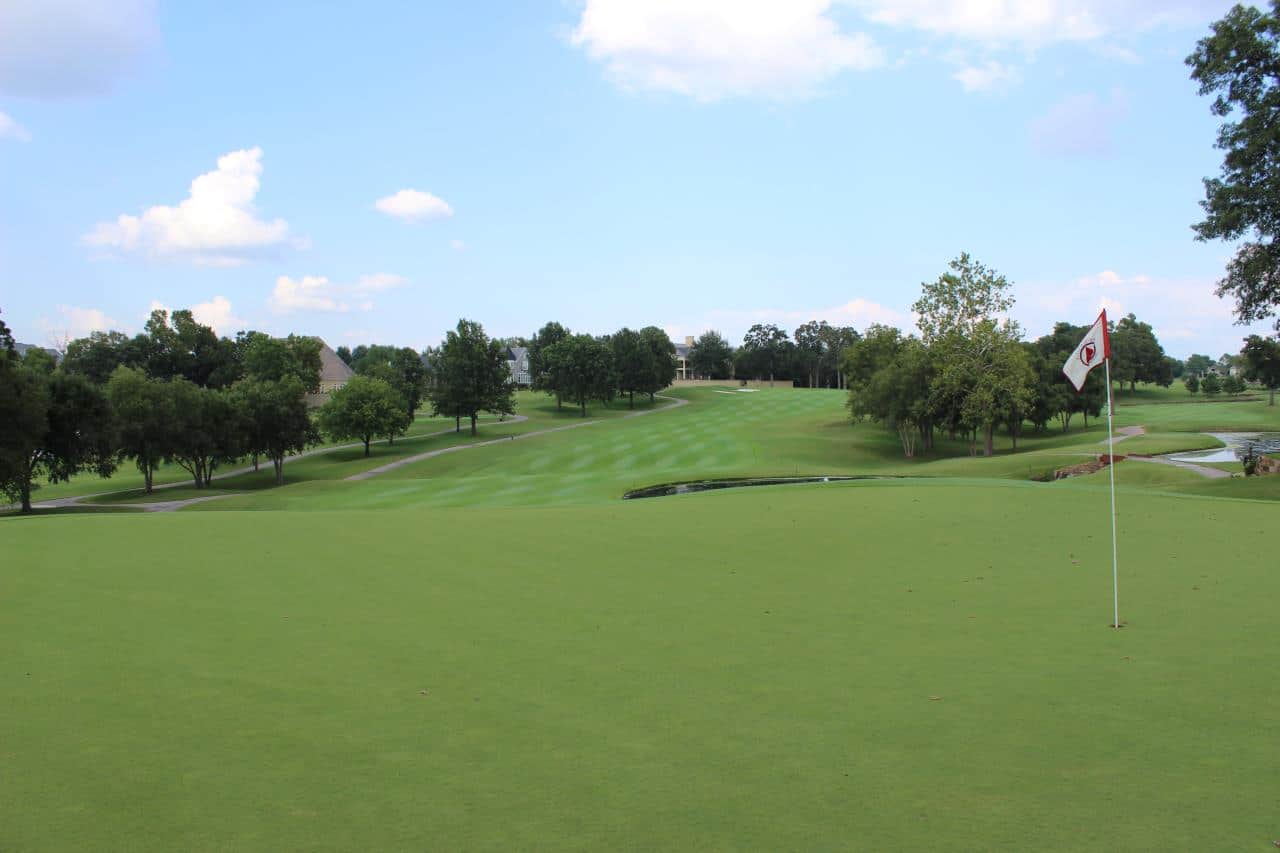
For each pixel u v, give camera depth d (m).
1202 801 5.70
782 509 22.98
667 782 6.10
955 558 15.43
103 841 5.20
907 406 69.44
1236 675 8.45
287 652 9.63
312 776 6.22
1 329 41.06
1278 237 33.28
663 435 84.56
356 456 80.31
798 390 153.12
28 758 6.57
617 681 8.55
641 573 14.36
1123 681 8.33
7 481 41.94
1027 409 66.81
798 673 8.77
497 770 6.32
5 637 10.24
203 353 117.38
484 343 96.62
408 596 12.62
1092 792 5.86
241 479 67.94
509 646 9.89
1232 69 32.22
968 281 66.38
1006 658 9.21
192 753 6.67
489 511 24.08
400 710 7.69
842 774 6.21
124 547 16.80
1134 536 17.52
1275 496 27.86
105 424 48.84
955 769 6.29
